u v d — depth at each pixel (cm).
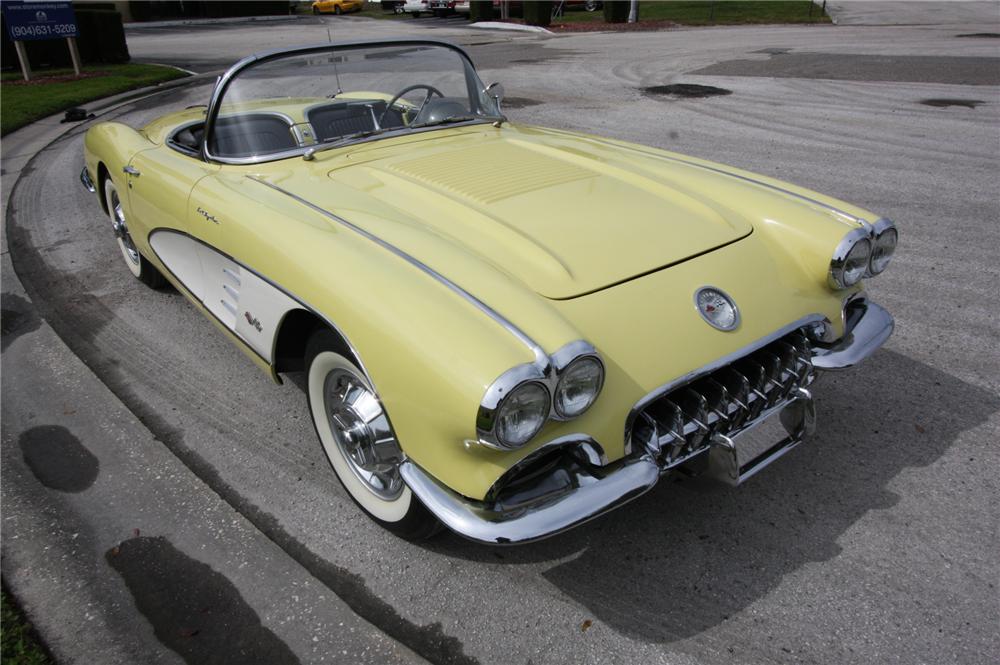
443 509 177
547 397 162
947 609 198
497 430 160
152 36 2459
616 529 231
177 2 3338
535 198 247
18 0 1219
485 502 176
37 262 461
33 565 222
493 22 2348
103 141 378
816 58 1334
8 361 341
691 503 241
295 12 3794
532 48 1659
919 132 748
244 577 216
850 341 238
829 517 232
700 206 253
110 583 215
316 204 240
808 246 235
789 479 250
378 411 212
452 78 346
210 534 233
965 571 210
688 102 943
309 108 308
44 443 281
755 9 2608
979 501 237
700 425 200
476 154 294
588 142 334
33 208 573
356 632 197
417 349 173
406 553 224
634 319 195
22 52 1246
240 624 201
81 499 250
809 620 196
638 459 189
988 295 379
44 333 367
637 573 214
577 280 201
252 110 292
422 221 231
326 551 226
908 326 350
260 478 260
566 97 998
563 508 175
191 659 191
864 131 758
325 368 226
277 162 287
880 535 224
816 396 296
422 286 187
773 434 221
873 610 198
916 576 209
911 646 187
